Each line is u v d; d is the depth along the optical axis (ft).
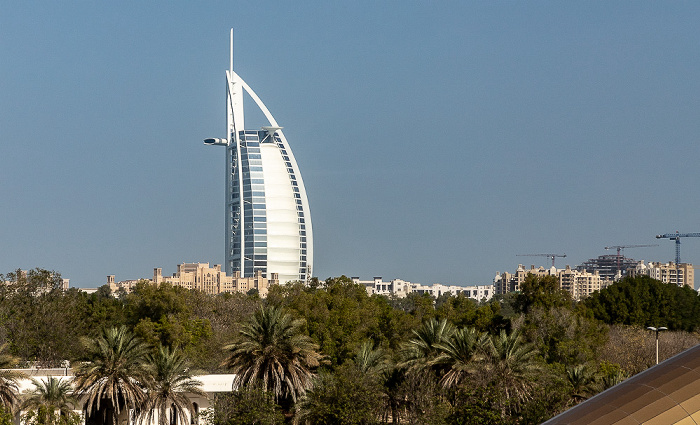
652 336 419.54
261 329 260.42
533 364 253.03
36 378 283.79
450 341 259.60
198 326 437.58
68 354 422.00
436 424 234.99
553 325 362.33
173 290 492.13
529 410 227.81
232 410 249.55
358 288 549.95
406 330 391.04
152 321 473.26
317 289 564.71
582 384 270.05
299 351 258.57
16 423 271.90
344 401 246.27
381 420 270.05
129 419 276.41
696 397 114.73
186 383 267.80
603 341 381.81
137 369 261.65
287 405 281.95
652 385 119.03
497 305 420.36
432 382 251.39
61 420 249.14
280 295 529.45
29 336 423.23
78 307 481.05
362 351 277.03
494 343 258.78
